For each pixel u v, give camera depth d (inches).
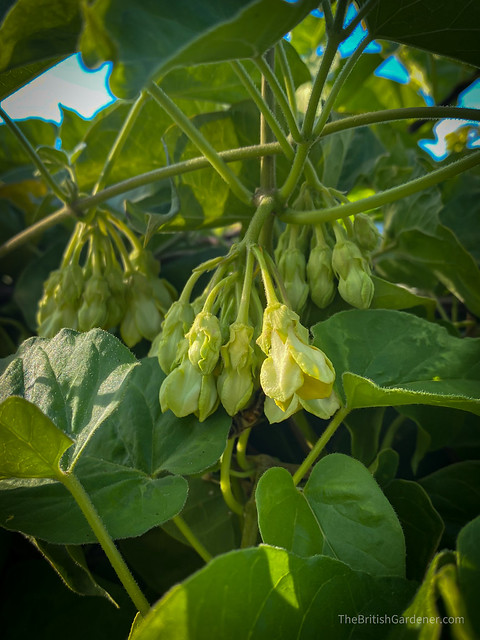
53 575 7.0
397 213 8.7
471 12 5.1
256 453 7.9
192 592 3.7
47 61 5.7
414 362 6.1
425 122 11.5
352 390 5.4
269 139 6.8
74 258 7.4
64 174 9.7
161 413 5.8
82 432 5.0
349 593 4.3
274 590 4.0
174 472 5.3
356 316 6.3
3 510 5.1
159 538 7.0
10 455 4.6
